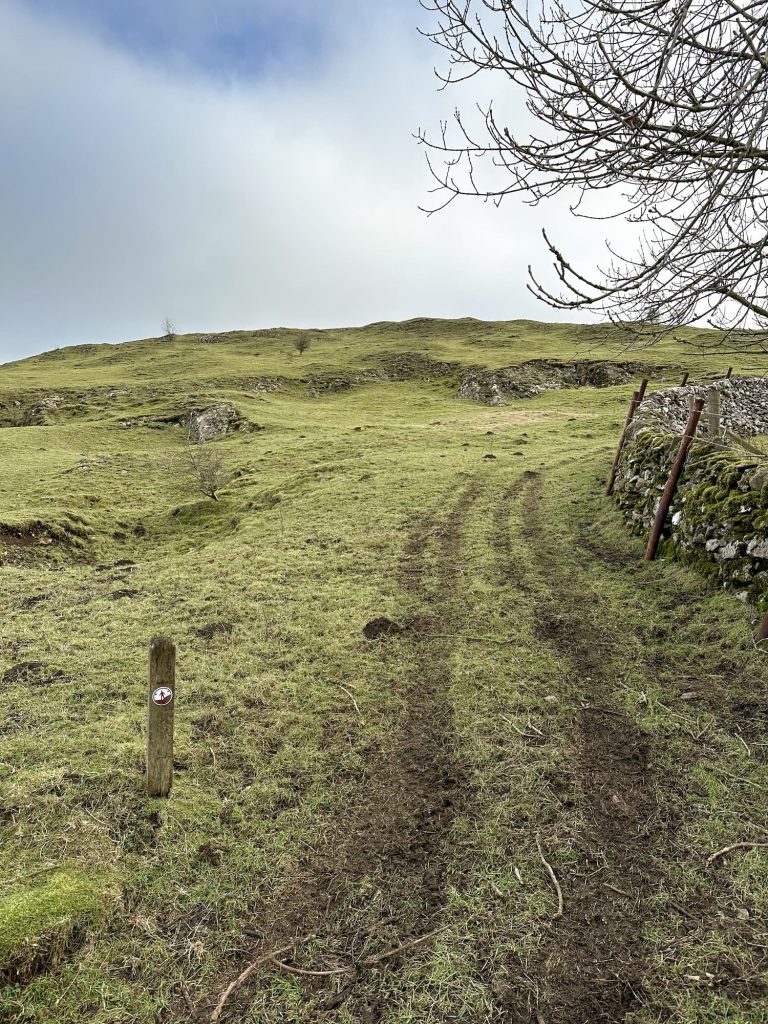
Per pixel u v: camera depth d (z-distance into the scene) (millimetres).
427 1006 3590
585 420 35531
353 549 13430
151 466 31859
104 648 8688
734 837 4734
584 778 5543
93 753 5977
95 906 4145
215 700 7211
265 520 17562
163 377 66688
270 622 9570
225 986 3785
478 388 55031
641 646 8039
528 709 6727
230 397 52188
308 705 7086
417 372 69312
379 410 51125
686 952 3822
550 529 14016
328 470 23656
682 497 10742
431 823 5113
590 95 2996
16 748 6043
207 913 4293
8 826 4891
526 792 5379
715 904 4168
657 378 54469
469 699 6977
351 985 3760
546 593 10102
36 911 3938
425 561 12289
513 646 8289
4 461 33438
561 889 4367
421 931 4113
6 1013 3480
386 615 9602
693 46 2947
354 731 6531
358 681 7590
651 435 13984
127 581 12273
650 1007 3498
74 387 61906
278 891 4496
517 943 3965
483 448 27422
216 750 6215
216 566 12828
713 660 7434
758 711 6332
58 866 4480
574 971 3756
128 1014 3578
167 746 5320
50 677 7738
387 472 22156
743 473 9430
